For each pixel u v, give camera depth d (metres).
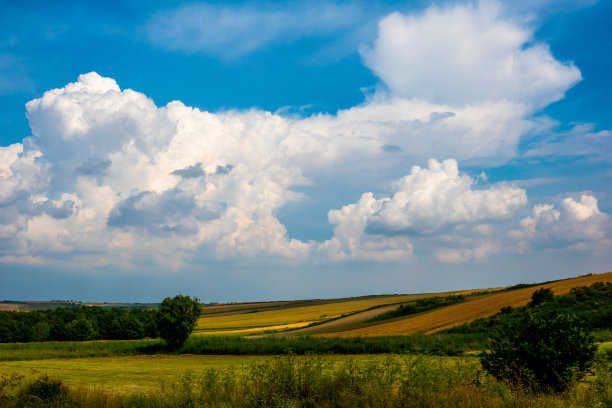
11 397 13.34
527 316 13.44
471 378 12.29
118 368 36.84
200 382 15.44
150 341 63.16
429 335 50.16
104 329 104.12
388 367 13.06
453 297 99.50
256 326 105.69
